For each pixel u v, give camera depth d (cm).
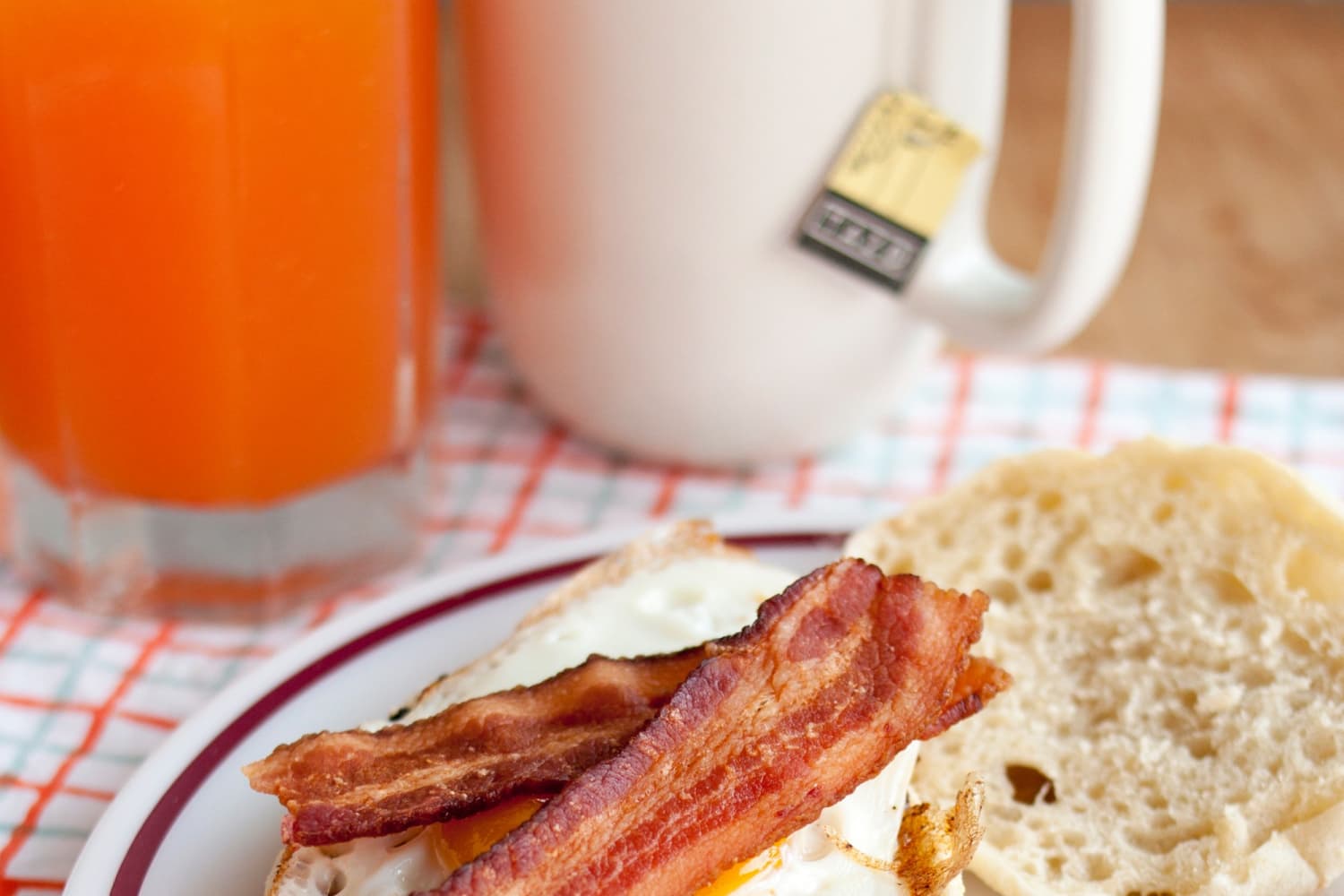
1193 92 77
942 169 52
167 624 51
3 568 53
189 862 44
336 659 47
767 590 46
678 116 51
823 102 51
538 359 55
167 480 50
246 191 48
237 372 49
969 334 53
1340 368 62
